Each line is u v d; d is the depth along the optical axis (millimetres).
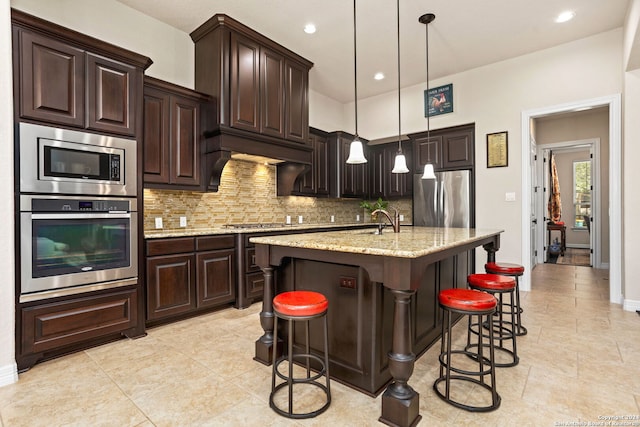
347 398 1846
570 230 8883
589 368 2143
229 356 2375
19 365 2121
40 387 1947
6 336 1993
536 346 2498
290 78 4027
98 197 2482
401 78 4965
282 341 2336
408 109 5328
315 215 5410
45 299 2244
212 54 3400
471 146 4637
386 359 1961
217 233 3328
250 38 3564
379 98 5672
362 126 5887
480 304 1738
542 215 6441
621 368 2137
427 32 3703
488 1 3160
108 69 2545
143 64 2756
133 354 2400
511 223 4332
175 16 3348
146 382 2006
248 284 3572
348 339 1987
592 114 5941
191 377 2070
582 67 3850
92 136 2445
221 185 3979
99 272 2479
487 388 1876
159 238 2898
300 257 2082
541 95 4121
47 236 2234
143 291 2775
